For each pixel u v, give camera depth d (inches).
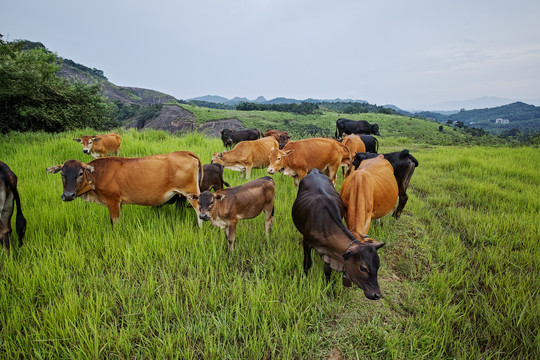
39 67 709.9
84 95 820.0
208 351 111.0
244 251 175.3
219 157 323.3
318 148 285.6
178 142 465.7
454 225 223.9
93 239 173.6
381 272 166.9
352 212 151.3
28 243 166.4
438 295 144.6
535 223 213.8
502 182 324.5
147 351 109.7
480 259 175.0
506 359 112.3
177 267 157.6
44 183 250.5
